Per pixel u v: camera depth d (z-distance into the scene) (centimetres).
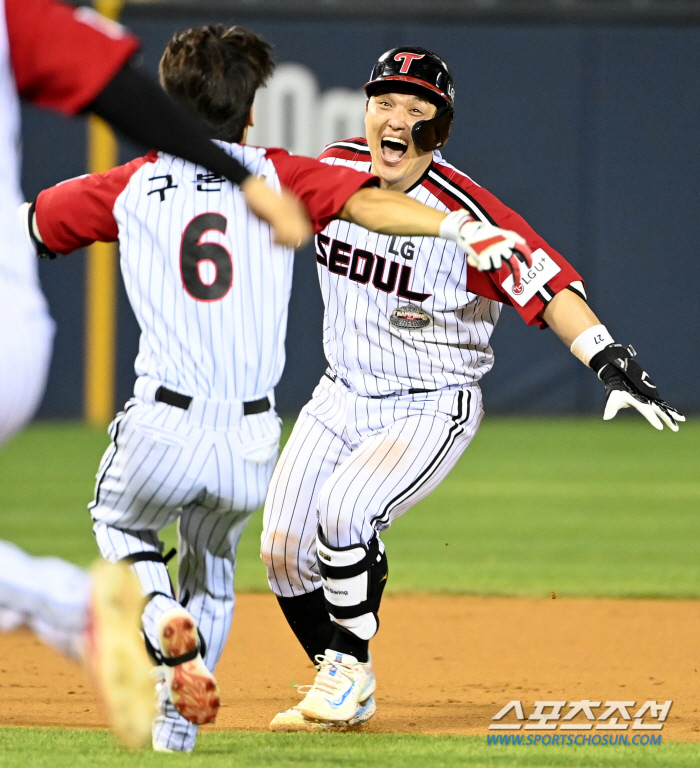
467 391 1429
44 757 1080
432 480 1364
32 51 786
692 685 1594
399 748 1184
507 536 3034
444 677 1656
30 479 3956
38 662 1725
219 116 1045
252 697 1532
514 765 1096
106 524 1071
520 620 2083
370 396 1421
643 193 5578
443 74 1402
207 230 1020
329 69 5481
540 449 4866
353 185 982
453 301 1402
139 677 765
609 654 1808
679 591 2342
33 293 794
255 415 1030
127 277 1030
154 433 1008
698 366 5631
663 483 3994
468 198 1414
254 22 5447
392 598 2286
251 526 3378
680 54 5544
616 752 1177
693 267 5603
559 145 5578
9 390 768
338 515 1282
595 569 2589
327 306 1459
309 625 1440
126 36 808
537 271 1362
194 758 1073
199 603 1118
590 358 1338
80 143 5369
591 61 5550
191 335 1011
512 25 5541
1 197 780
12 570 768
